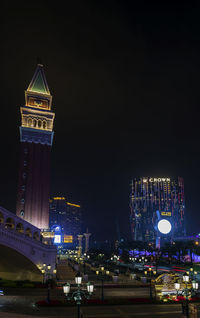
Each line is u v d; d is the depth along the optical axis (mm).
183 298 34562
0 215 73812
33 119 103250
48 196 97250
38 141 100812
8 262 60250
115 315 27672
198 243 134750
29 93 106938
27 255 56719
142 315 27672
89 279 61812
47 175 98938
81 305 31609
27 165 97875
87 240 175000
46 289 44812
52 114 104938
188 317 21672
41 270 59219
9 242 52969
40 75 112500
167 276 37844
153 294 38094
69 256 164375
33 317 22062
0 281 51562
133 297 38938
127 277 65188
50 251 62094
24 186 95938
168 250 132250
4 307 31266
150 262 122125
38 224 93812
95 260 140625
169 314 28078
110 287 48312
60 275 71188
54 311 29203
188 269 89938
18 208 93938
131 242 164000
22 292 43062
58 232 142875
